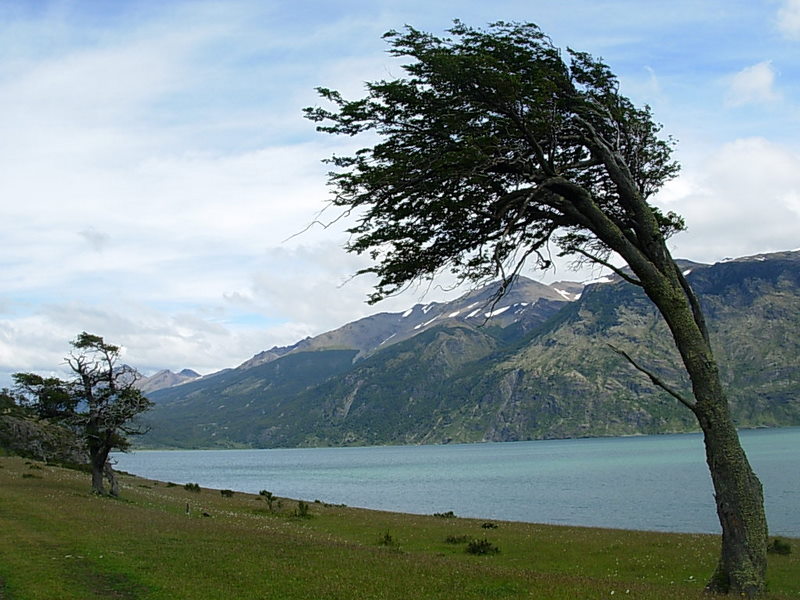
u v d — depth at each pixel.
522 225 18.31
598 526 50.69
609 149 17.81
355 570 18.78
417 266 17.73
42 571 17.81
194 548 22.33
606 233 17.34
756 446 178.12
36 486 47.97
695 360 16.41
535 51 17.02
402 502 77.44
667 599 15.13
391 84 15.99
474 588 16.61
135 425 51.28
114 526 27.77
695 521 52.31
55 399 48.78
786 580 23.72
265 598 15.20
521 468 144.12
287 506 57.31
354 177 16.48
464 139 16.61
